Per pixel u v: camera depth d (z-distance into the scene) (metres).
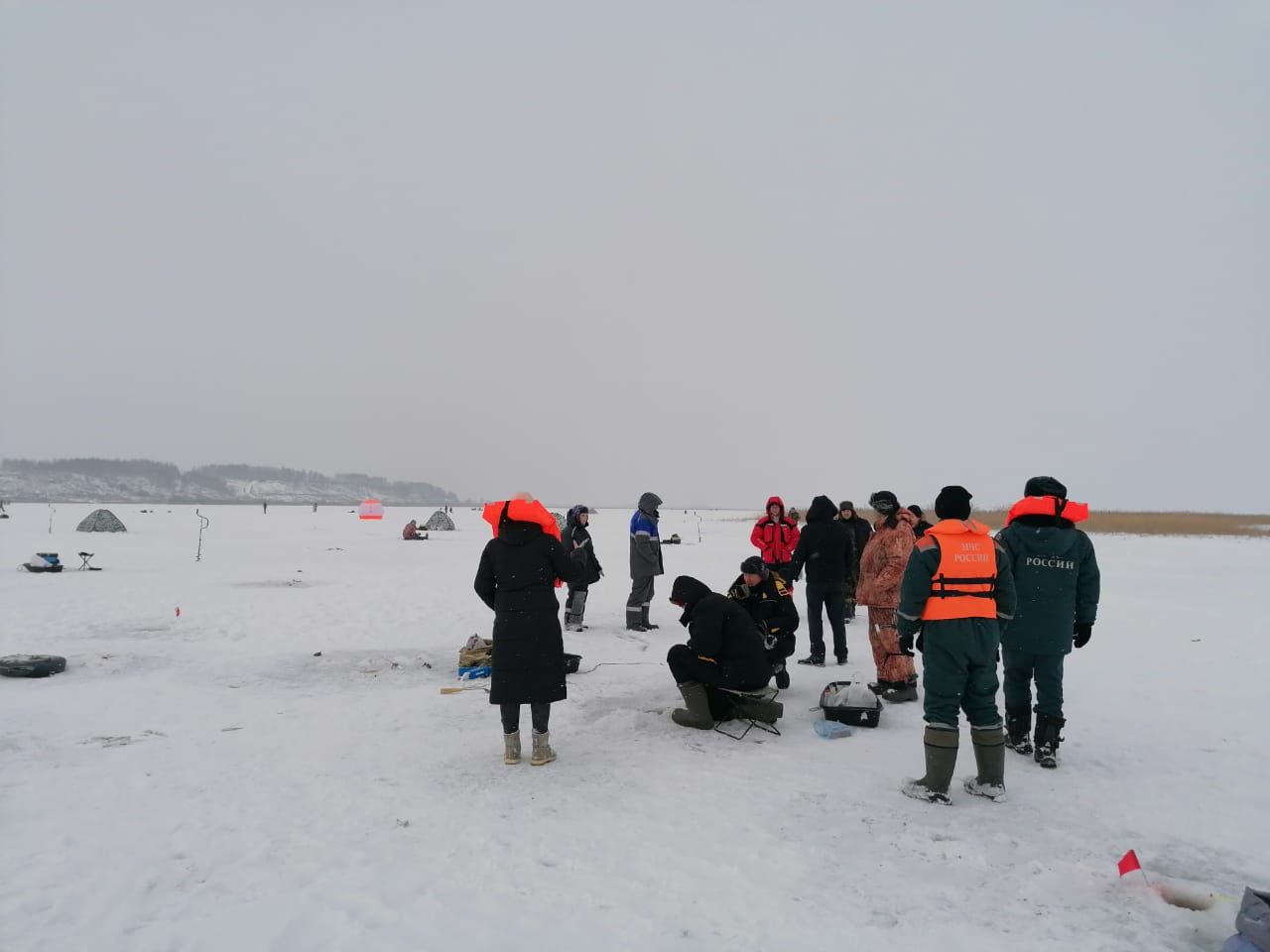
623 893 3.45
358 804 4.51
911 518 7.20
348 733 5.99
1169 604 13.59
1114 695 7.14
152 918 3.22
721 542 33.75
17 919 3.19
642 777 4.97
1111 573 19.88
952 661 4.52
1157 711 6.59
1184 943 3.06
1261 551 28.20
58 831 4.09
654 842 3.99
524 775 5.02
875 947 3.02
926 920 3.23
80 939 3.04
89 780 4.85
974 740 4.61
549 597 5.31
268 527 43.56
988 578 4.53
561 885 3.53
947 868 3.70
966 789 4.67
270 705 6.82
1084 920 3.23
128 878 3.58
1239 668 8.28
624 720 6.31
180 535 34.12
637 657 8.95
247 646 9.60
